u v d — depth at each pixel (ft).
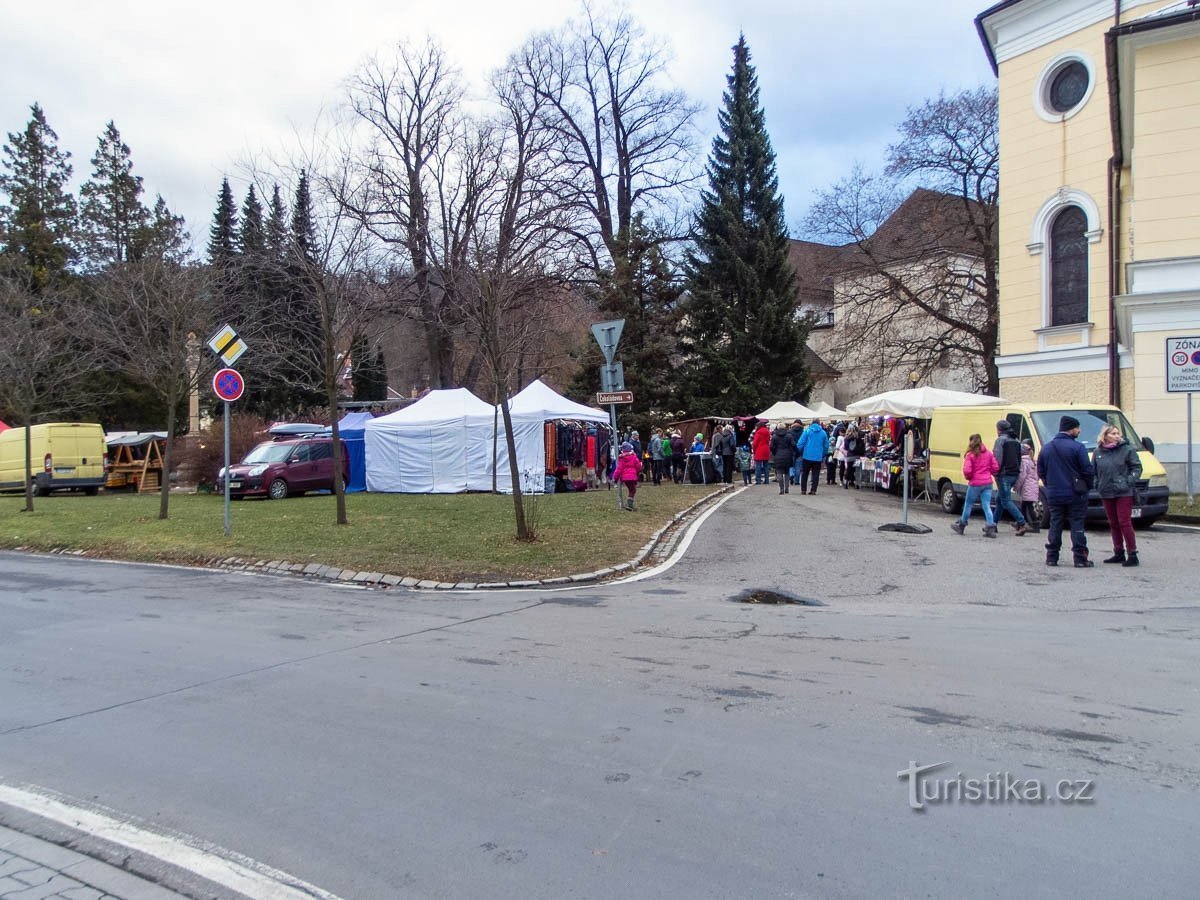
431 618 26.86
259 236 85.20
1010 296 72.18
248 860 11.50
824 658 20.88
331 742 15.69
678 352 116.88
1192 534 42.01
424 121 92.38
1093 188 65.57
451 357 115.55
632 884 10.53
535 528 43.34
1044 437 47.09
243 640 24.03
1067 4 66.90
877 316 112.68
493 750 15.10
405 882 10.77
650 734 15.71
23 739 16.24
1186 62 52.90
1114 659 20.26
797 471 79.10
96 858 11.74
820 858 11.08
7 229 120.78
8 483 91.35
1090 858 10.97
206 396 133.39
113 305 82.99
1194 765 13.87
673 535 45.24
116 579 35.91
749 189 118.52
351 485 84.74
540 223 89.61
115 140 133.28
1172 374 46.19
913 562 36.17
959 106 98.43
